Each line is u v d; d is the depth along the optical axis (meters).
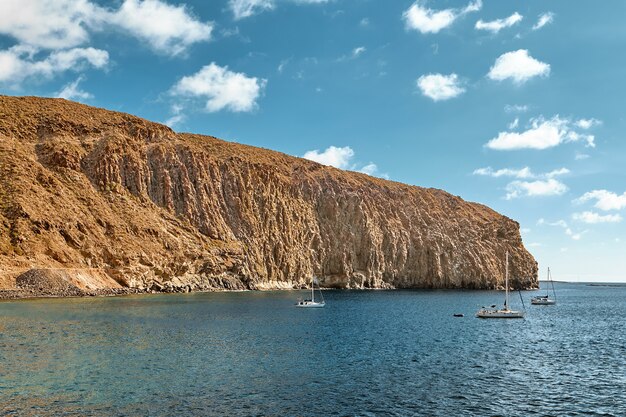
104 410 28.22
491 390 34.19
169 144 144.00
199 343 48.91
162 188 135.00
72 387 32.19
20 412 27.55
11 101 141.25
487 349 50.94
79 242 107.75
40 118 136.62
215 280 126.88
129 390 31.92
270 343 50.59
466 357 46.00
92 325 58.06
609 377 38.59
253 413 28.41
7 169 113.50
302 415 28.33
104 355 41.75
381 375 37.66
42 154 125.31
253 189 156.38
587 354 49.16
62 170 122.06
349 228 173.38
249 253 143.75
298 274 156.88
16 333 50.94
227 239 138.38
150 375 35.69
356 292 152.50
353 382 35.41
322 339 54.59
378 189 194.62
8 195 107.44
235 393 31.95
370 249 172.00
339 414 28.62
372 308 99.75
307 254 162.38
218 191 146.62
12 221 102.38
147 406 29.05
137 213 124.12
